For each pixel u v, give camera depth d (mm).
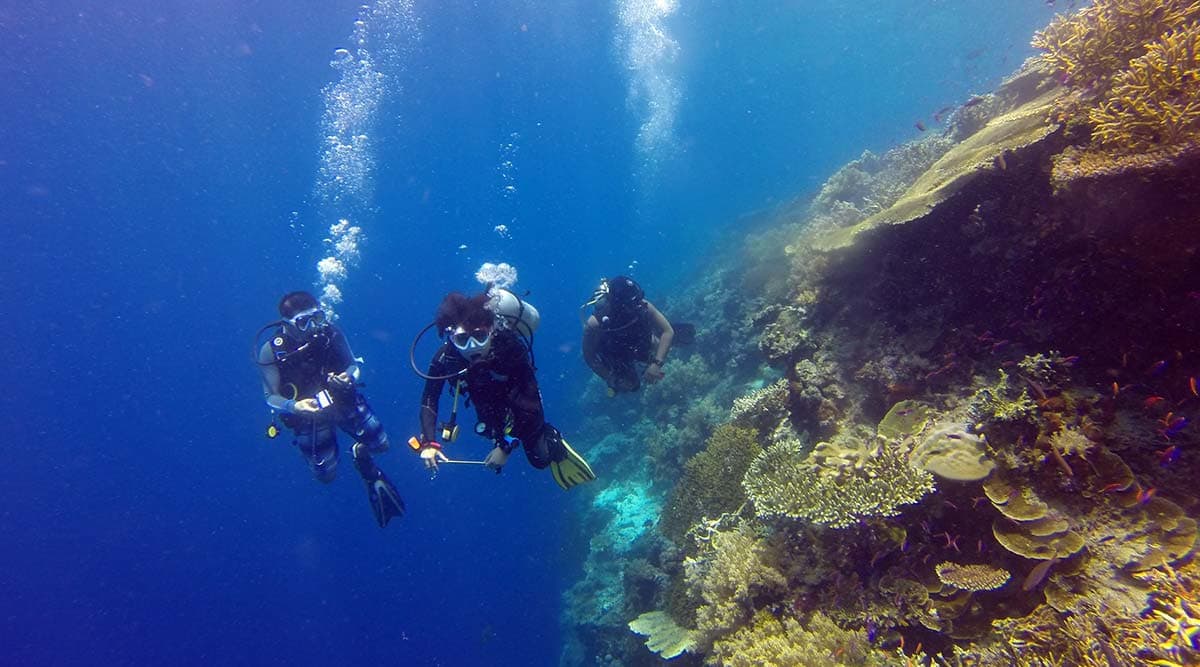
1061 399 3674
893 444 3879
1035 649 2908
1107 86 3822
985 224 4422
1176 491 3189
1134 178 3172
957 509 3635
